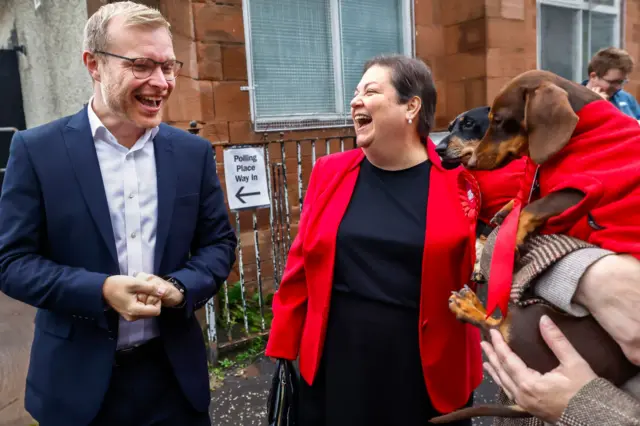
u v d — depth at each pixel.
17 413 2.97
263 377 3.49
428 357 1.65
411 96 1.64
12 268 1.48
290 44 4.84
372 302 1.71
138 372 1.64
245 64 4.48
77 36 4.61
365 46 5.30
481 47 5.35
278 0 4.73
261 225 4.64
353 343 1.73
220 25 4.29
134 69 1.46
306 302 1.95
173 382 1.69
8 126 6.29
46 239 1.58
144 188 1.63
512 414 1.22
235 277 4.51
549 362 1.11
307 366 1.83
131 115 1.51
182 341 1.69
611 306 1.01
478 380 1.88
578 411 1.02
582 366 1.06
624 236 1.03
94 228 1.54
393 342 1.69
